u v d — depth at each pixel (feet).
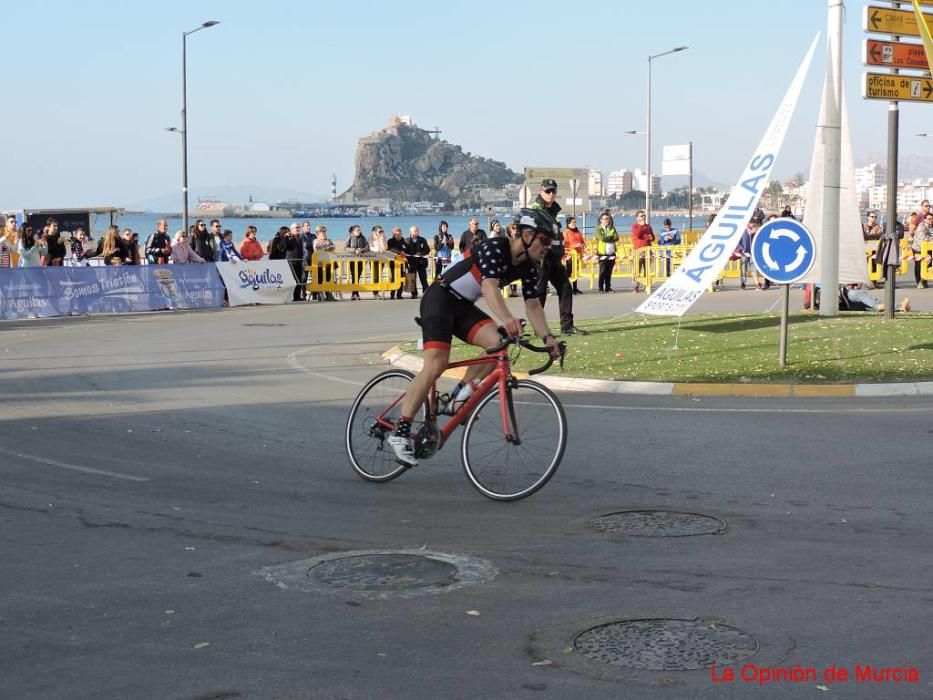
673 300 47.83
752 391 37.86
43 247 83.51
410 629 15.23
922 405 34.94
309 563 18.60
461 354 48.44
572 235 92.68
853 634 14.74
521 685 13.15
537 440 22.86
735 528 20.43
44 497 23.59
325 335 62.08
